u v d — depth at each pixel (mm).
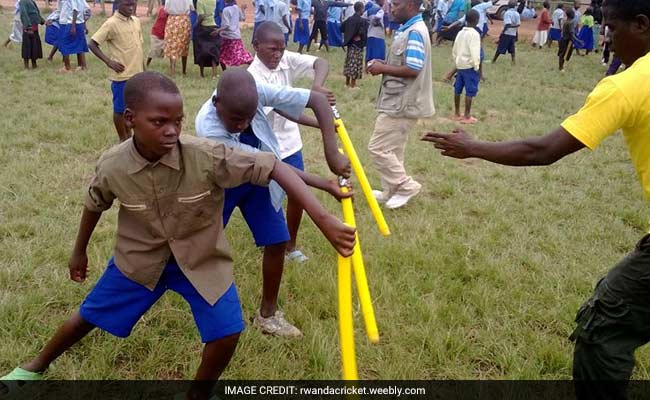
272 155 2475
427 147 7547
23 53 10820
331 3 15766
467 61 8992
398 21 5297
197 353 3270
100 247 4309
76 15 10594
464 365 3309
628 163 7430
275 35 3658
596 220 5465
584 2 26297
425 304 3787
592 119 2229
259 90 3088
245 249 4430
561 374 3275
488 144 2422
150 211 2445
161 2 20859
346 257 2344
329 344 3352
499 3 26859
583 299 3980
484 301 3883
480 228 5145
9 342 3193
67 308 3623
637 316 2420
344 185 2914
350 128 8273
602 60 16641
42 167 5926
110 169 2400
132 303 2643
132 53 6672
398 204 5504
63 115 7863
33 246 4273
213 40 10945
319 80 3764
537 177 6629
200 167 2404
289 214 4234
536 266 4461
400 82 5238
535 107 10461
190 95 9531
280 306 3754
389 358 3309
